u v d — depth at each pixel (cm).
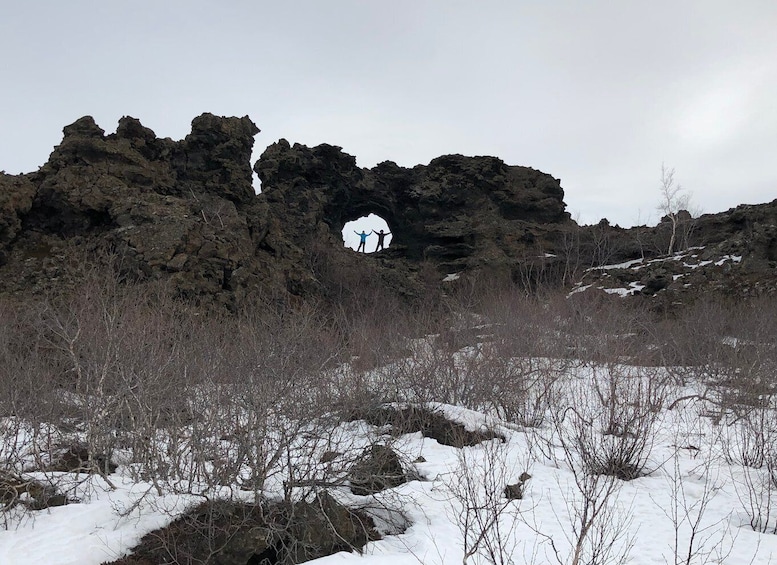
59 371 1241
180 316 1869
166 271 2350
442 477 969
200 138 3356
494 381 1492
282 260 3062
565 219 5481
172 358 1076
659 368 2014
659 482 967
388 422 1316
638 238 4825
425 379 1523
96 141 2831
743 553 678
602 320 2505
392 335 1858
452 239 5097
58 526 684
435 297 3988
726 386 1642
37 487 807
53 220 2636
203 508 713
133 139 2997
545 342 2167
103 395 988
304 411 859
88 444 956
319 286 3212
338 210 5144
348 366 1412
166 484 798
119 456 1014
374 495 822
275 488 795
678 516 802
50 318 1420
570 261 4703
